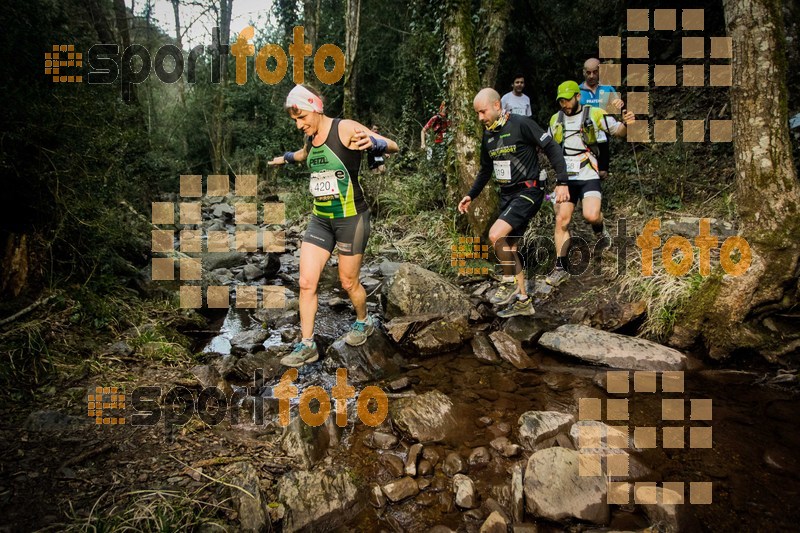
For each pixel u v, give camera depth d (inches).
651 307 150.9
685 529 75.7
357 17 338.3
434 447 99.3
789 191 130.4
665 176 240.5
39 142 136.5
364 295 134.5
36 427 92.7
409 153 315.3
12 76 129.4
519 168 149.6
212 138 547.8
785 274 127.9
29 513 73.6
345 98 346.0
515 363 135.3
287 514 79.0
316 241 123.8
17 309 123.1
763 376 122.9
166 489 82.0
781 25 131.6
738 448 95.9
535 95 382.6
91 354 120.3
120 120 174.2
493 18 248.1
